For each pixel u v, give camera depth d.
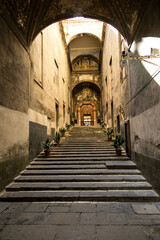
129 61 7.32
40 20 7.00
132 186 4.92
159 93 4.22
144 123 5.48
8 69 5.32
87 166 6.65
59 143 10.59
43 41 9.72
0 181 4.75
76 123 25.36
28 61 7.06
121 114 9.43
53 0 6.74
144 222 3.32
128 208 3.96
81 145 9.92
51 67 11.59
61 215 3.67
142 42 5.47
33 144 7.61
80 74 24.12
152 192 4.62
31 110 7.45
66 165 6.93
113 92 12.16
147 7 4.93
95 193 4.65
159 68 4.18
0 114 4.80
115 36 10.73
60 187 5.00
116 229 3.10
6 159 5.12
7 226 3.25
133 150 6.96
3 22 5.02
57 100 13.50
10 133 5.40
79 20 18.27
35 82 8.12
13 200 4.48
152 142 4.77
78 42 21.75
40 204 4.29
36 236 2.93
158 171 4.38
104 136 12.66
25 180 5.52
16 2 5.38
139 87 5.93
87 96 26.23
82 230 3.09
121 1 6.00
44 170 6.46
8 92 5.30
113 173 5.97
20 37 6.21
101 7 7.23
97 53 23.16
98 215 3.64
